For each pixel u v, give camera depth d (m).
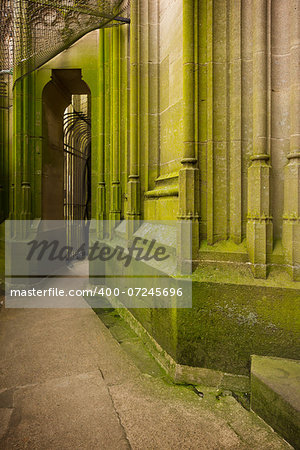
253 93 2.85
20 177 6.32
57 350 3.51
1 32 5.55
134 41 4.30
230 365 2.73
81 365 3.15
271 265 2.73
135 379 2.89
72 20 4.74
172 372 2.91
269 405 2.20
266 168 2.73
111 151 5.71
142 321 3.82
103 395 2.62
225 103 2.96
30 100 6.46
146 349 3.54
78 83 7.10
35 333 4.02
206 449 2.02
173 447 2.04
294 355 2.56
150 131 4.32
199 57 3.00
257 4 2.78
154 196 4.12
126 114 5.09
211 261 2.91
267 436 2.11
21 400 2.55
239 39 2.87
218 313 2.75
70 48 6.28
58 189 7.61
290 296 2.55
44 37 4.99
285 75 2.78
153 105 4.32
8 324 4.36
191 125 3.01
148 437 2.13
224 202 2.98
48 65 6.40
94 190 6.27
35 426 2.24
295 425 1.97
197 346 2.81
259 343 2.65
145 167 4.37
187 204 2.96
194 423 2.26
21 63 5.45
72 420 2.30
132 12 4.29
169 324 3.03
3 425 2.25
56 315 4.74
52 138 7.21
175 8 3.75
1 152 7.17
